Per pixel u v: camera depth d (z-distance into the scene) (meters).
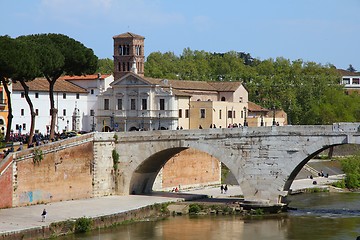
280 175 154.00
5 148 158.88
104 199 162.00
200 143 160.62
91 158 164.00
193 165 194.50
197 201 165.00
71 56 180.50
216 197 173.88
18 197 146.62
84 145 162.00
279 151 153.88
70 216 138.50
